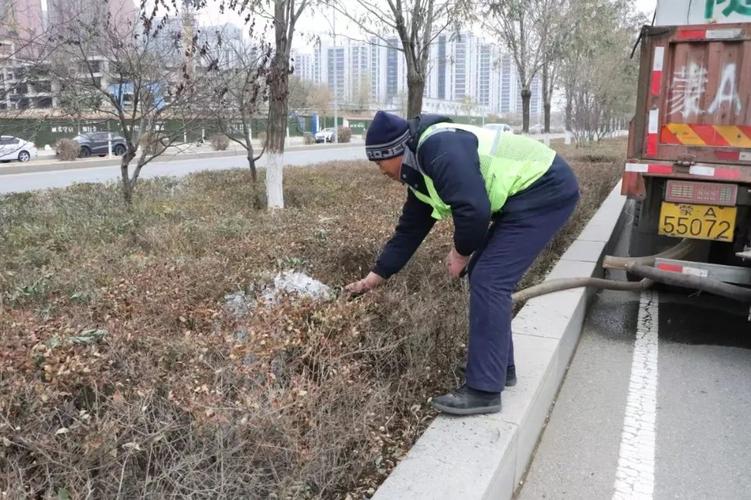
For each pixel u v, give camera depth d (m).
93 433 1.88
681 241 5.16
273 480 2.12
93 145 29.50
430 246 4.27
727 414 3.55
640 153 4.82
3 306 3.29
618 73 25.88
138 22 8.50
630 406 3.63
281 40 9.08
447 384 3.17
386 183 11.79
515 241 2.76
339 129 50.66
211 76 9.09
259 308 2.84
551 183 2.77
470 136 2.66
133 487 1.94
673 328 5.02
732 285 4.62
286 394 2.18
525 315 4.21
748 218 4.61
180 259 4.28
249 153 11.50
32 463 1.86
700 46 4.51
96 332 2.51
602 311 5.45
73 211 8.06
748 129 4.47
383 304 3.16
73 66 8.11
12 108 7.68
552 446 3.18
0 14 7.24
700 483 2.88
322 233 4.59
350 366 2.53
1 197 9.58
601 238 6.89
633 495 2.78
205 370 2.28
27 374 2.10
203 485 2.00
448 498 2.18
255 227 5.92
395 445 2.68
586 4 15.57
